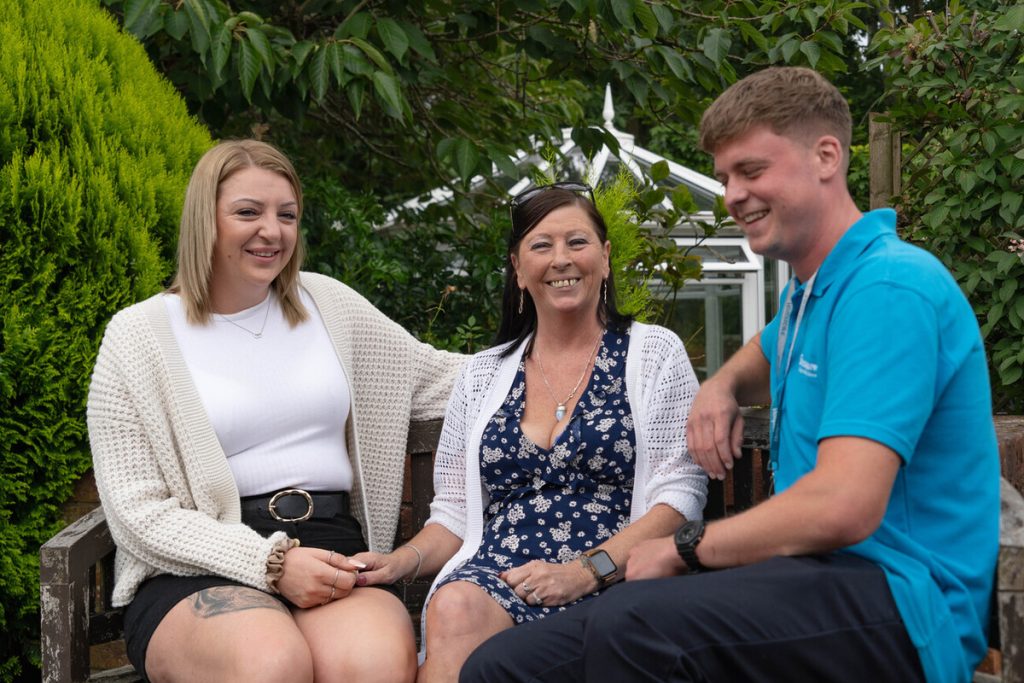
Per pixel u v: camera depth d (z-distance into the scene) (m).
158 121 3.32
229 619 2.20
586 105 10.67
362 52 4.06
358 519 2.77
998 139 3.69
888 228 1.90
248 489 2.52
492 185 5.22
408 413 2.84
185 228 2.56
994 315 3.66
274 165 2.58
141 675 2.42
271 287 2.70
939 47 3.85
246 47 3.72
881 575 1.72
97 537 2.50
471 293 4.86
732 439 2.15
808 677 1.71
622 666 1.73
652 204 4.09
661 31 4.62
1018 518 1.85
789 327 1.98
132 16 3.53
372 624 2.27
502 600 2.28
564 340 2.61
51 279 2.84
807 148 1.86
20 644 2.97
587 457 2.47
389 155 5.98
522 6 4.33
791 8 4.39
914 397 1.70
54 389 2.81
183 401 2.48
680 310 6.39
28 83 2.96
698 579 1.76
